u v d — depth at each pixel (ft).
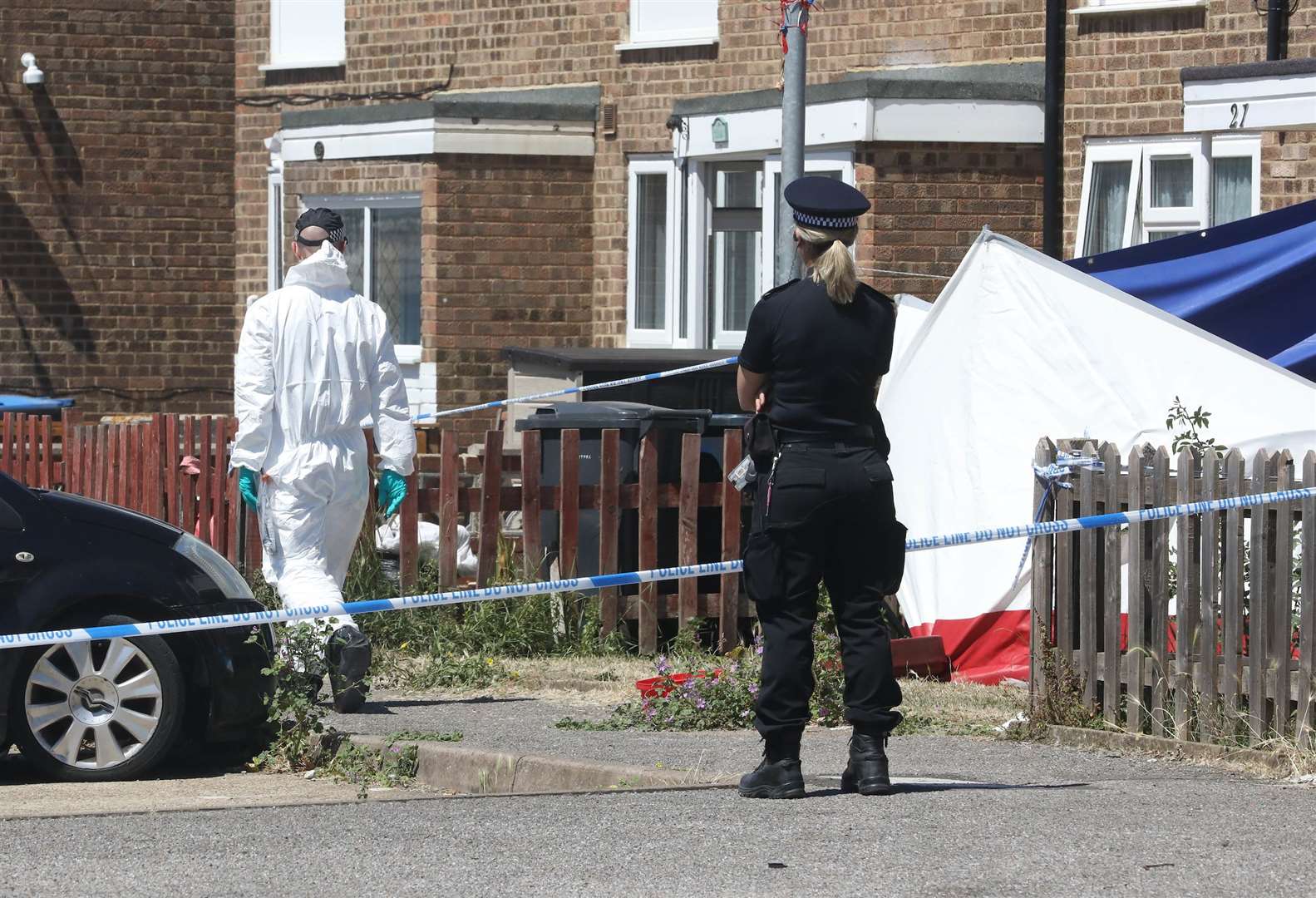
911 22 179.52
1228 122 150.71
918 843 61.05
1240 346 116.06
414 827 64.90
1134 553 87.76
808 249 69.26
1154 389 106.83
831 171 175.32
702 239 193.16
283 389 101.65
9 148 216.13
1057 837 61.93
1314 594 81.20
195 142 220.43
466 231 194.70
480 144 194.29
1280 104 147.13
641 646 125.49
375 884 56.95
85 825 66.28
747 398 70.13
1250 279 115.24
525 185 196.54
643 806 68.08
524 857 59.93
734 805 68.03
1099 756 84.94
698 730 95.76
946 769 80.74
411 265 199.82
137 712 84.53
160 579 85.10
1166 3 166.91
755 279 193.06
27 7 215.51
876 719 70.18
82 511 86.48
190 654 86.89
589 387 131.85
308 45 216.13
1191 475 86.12
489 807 68.39
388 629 124.16
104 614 84.58
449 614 125.49
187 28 219.61
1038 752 86.12
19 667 82.99
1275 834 62.90
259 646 87.92
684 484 125.49
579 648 124.47
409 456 105.29
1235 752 82.02
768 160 182.70
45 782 84.84
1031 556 95.25
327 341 102.17
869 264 171.53
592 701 106.52
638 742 90.74
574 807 68.03
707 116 188.03
